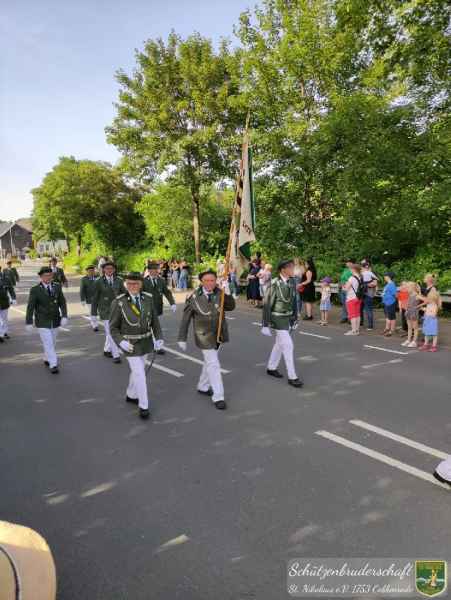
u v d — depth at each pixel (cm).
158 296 1028
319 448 523
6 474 482
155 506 416
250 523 388
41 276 845
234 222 690
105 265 977
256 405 666
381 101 1542
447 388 726
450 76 1434
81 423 614
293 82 1786
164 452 523
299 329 1252
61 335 1235
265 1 1786
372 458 497
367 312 1234
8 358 990
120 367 898
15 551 233
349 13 1427
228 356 959
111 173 3594
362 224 1664
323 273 1756
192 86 2223
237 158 2273
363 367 856
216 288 679
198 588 319
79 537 376
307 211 1925
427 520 388
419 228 1536
